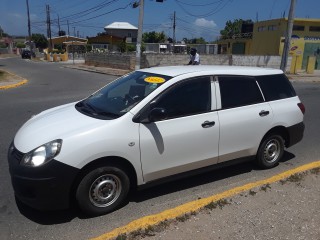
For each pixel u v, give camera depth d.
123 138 3.75
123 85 4.67
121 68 28.55
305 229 3.53
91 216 3.83
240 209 3.90
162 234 3.39
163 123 4.03
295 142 5.51
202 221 3.63
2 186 4.53
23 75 23.17
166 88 4.15
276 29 31.03
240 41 39.81
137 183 3.99
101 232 3.54
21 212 3.90
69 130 3.70
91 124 3.78
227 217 3.72
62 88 15.56
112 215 3.86
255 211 3.86
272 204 4.03
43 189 3.45
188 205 3.96
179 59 25.80
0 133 7.06
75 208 3.96
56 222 3.71
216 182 4.81
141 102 3.98
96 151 3.58
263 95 5.04
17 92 13.95
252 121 4.80
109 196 3.85
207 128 4.35
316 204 4.05
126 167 3.91
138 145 3.84
